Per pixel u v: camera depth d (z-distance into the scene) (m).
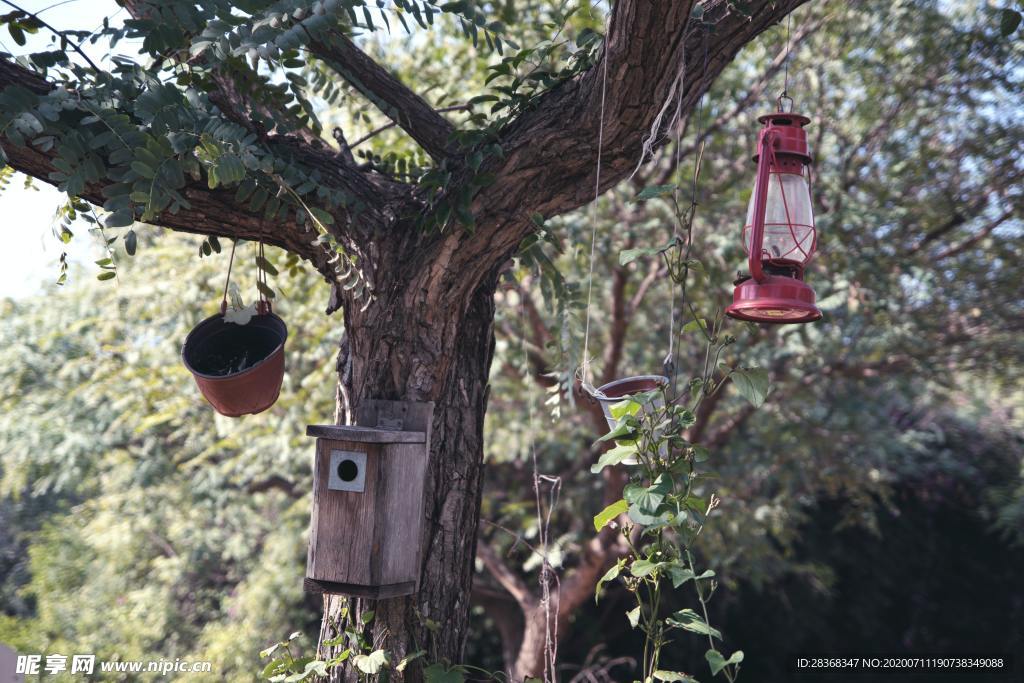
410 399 2.62
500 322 7.38
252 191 2.42
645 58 2.19
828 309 6.57
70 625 10.48
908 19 6.61
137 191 2.11
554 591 8.67
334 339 6.51
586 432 8.73
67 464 9.76
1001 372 8.67
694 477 2.15
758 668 12.59
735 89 7.27
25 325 9.43
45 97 2.15
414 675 2.59
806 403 8.84
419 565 2.58
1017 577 13.12
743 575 11.05
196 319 6.89
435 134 3.06
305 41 2.24
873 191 7.23
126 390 7.93
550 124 2.47
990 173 7.41
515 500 9.94
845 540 12.99
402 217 2.70
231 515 10.99
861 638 13.02
